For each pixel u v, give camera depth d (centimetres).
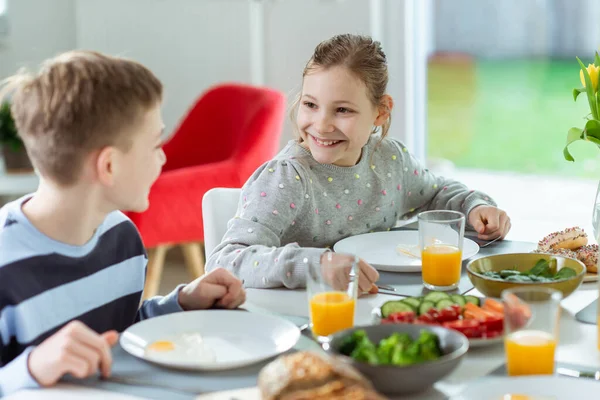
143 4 401
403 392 94
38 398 96
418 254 157
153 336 115
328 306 113
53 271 125
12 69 429
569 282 125
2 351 120
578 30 387
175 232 307
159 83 125
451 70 378
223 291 130
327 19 357
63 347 99
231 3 380
